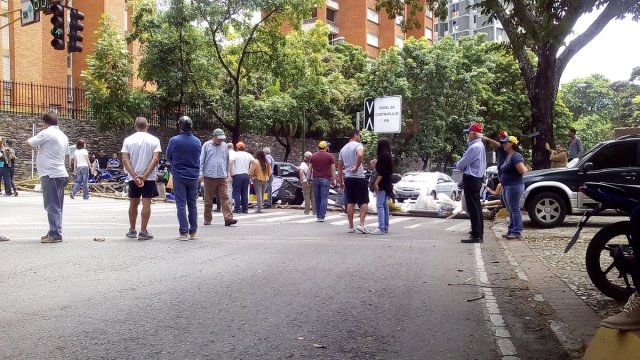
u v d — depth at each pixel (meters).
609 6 6.95
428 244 9.84
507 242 10.26
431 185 24.72
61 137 8.98
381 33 56.53
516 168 10.48
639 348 3.47
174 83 25.64
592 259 5.89
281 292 5.92
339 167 11.62
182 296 5.64
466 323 5.03
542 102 15.25
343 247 9.14
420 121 35.19
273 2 24.27
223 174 11.95
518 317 5.25
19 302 5.31
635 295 3.83
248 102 29.00
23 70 30.52
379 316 5.18
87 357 3.92
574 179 12.66
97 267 6.96
